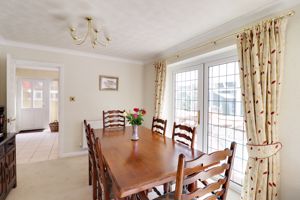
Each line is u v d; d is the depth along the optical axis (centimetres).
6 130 265
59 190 233
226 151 116
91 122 375
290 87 169
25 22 226
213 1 177
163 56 372
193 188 152
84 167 308
